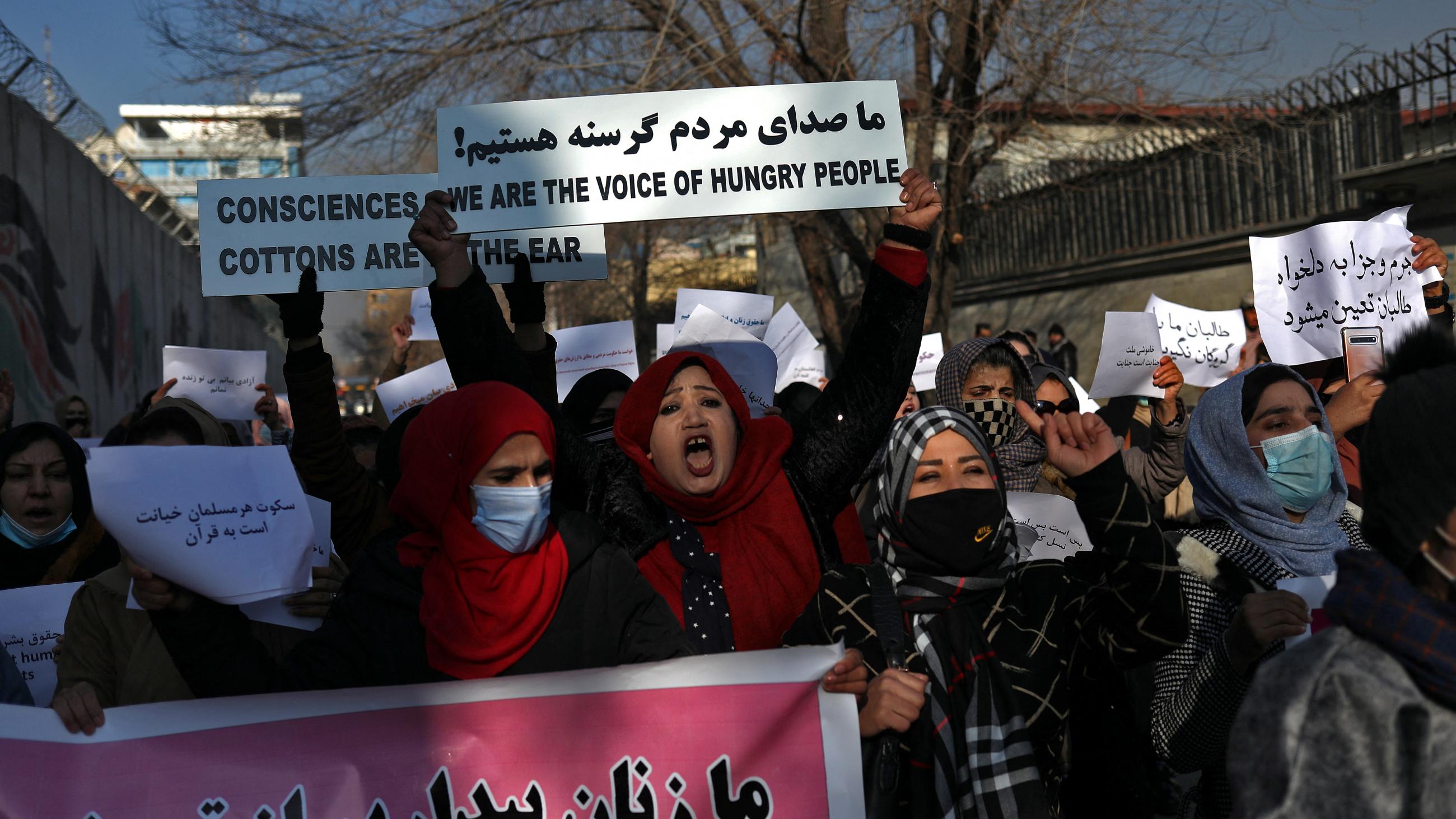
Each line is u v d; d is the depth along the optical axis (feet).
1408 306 12.85
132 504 7.48
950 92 37.99
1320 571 8.66
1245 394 9.20
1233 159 41.81
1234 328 18.78
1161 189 45.21
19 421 31.89
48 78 37.01
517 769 7.45
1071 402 15.16
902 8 35.32
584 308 86.22
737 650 8.73
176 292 60.34
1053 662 7.66
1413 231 35.19
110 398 43.86
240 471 7.94
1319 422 9.12
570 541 8.00
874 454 9.81
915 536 7.87
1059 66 35.04
